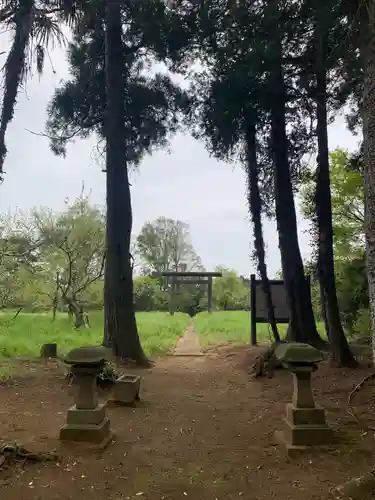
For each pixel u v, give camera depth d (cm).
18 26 897
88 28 1261
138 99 1473
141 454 512
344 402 757
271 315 1279
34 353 1248
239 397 841
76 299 2092
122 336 1212
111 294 1234
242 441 569
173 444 557
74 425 529
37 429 587
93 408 538
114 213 1262
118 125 1283
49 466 459
